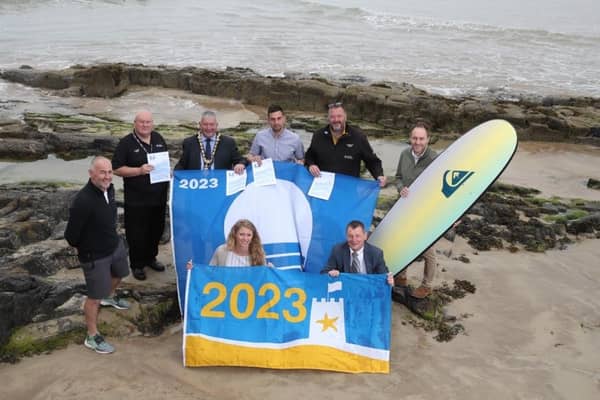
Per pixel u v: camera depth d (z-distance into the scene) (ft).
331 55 93.09
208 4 156.25
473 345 18.42
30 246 22.74
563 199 35.65
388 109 59.82
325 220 19.71
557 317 20.44
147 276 21.13
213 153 19.81
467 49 101.50
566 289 22.79
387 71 82.33
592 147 52.95
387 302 16.65
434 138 54.80
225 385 15.53
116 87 68.85
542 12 161.27
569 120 55.36
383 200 31.76
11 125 45.98
